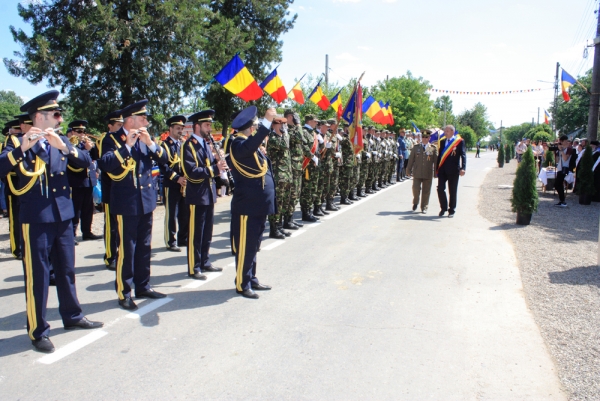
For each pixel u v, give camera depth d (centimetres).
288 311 451
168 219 702
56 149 388
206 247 584
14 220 648
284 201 758
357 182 1204
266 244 719
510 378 330
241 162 479
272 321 427
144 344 381
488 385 321
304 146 837
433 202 1203
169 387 316
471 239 761
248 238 487
